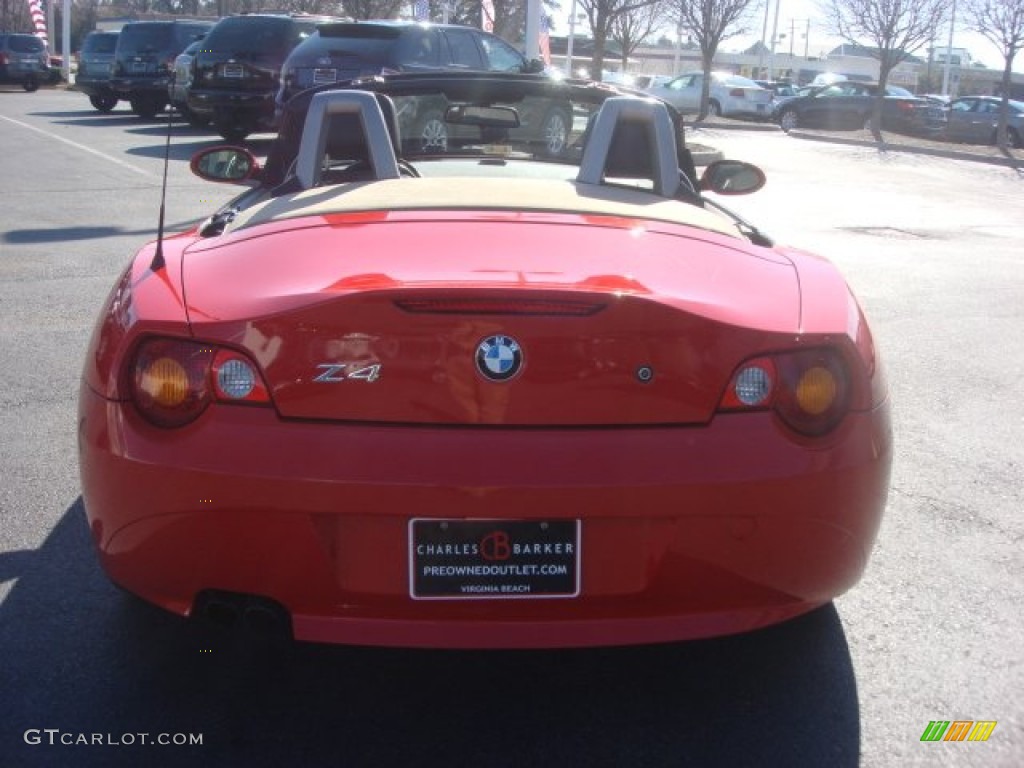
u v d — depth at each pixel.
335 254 2.85
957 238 11.63
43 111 25.05
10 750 2.70
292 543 2.47
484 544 2.48
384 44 13.09
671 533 2.52
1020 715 2.92
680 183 3.88
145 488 2.53
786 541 2.58
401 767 2.68
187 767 2.66
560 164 4.25
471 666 3.14
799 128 30.53
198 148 16.81
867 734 2.83
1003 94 26.03
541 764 2.70
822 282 2.96
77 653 3.16
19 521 4.04
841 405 2.64
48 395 5.45
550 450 2.46
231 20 16.77
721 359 2.55
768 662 3.17
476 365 2.47
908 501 4.43
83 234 9.62
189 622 3.33
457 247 2.89
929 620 3.43
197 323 2.55
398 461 2.44
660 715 2.91
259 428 2.49
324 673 3.09
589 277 2.70
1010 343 7.07
